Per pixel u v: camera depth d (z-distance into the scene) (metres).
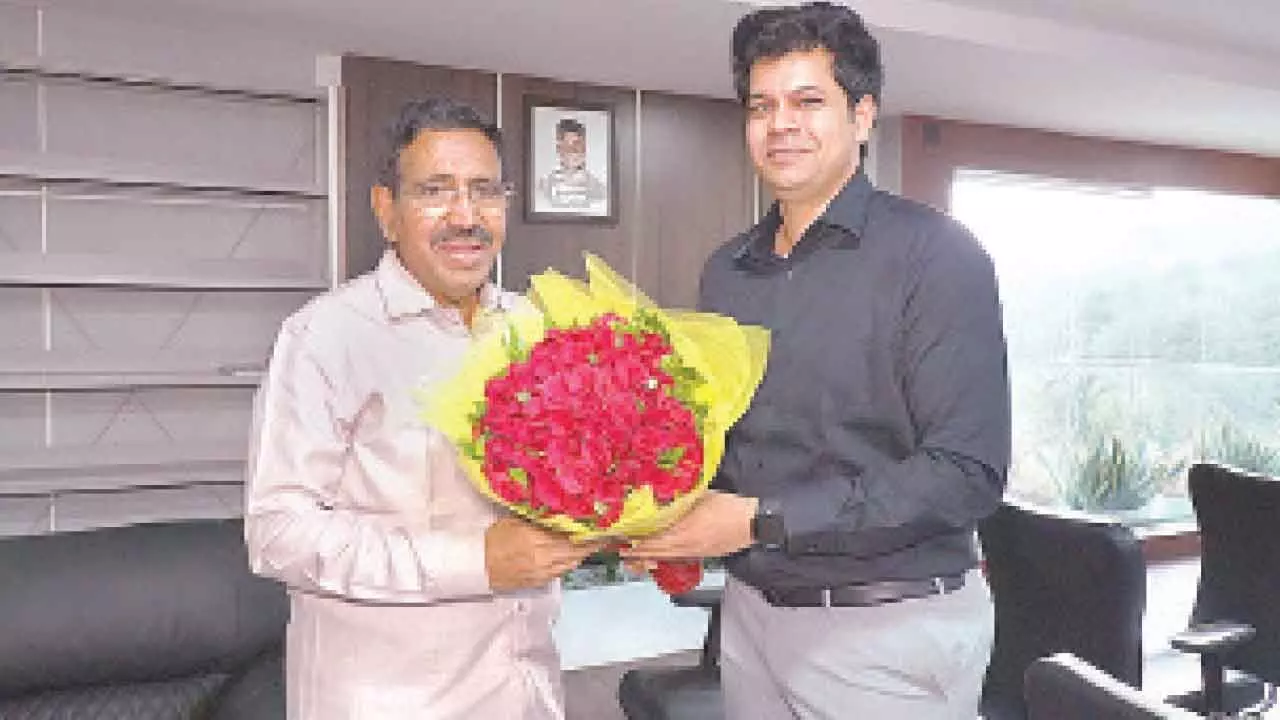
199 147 3.67
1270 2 3.70
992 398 1.22
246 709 1.63
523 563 1.11
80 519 3.49
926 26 3.61
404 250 1.24
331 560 1.13
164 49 3.46
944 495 1.19
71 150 3.49
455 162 1.19
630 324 1.17
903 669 1.29
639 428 1.05
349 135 3.77
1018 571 2.10
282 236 3.83
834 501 1.19
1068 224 5.43
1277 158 5.98
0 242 3.42
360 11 3.29
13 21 3.27
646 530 1.10
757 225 1.47
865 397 1.29
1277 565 2.29
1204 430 5.80
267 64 3.62
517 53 3.77
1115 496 5.06
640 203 4.34
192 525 1.90
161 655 1.76
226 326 3.77
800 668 1.34
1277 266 6.07
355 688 1.21
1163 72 4.13
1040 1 3.66
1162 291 5.73
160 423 3.67
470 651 1.24
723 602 1.53
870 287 1.28
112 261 3.42
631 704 2.41
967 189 5.12
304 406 1.18
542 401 1.03
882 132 4.91
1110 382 5.54
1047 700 0.95
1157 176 5.58
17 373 3.29
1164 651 4.03
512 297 1.38
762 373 1.20
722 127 4.51
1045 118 4.95
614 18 3.35
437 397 1.10
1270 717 2.69
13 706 1.69
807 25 1.23
